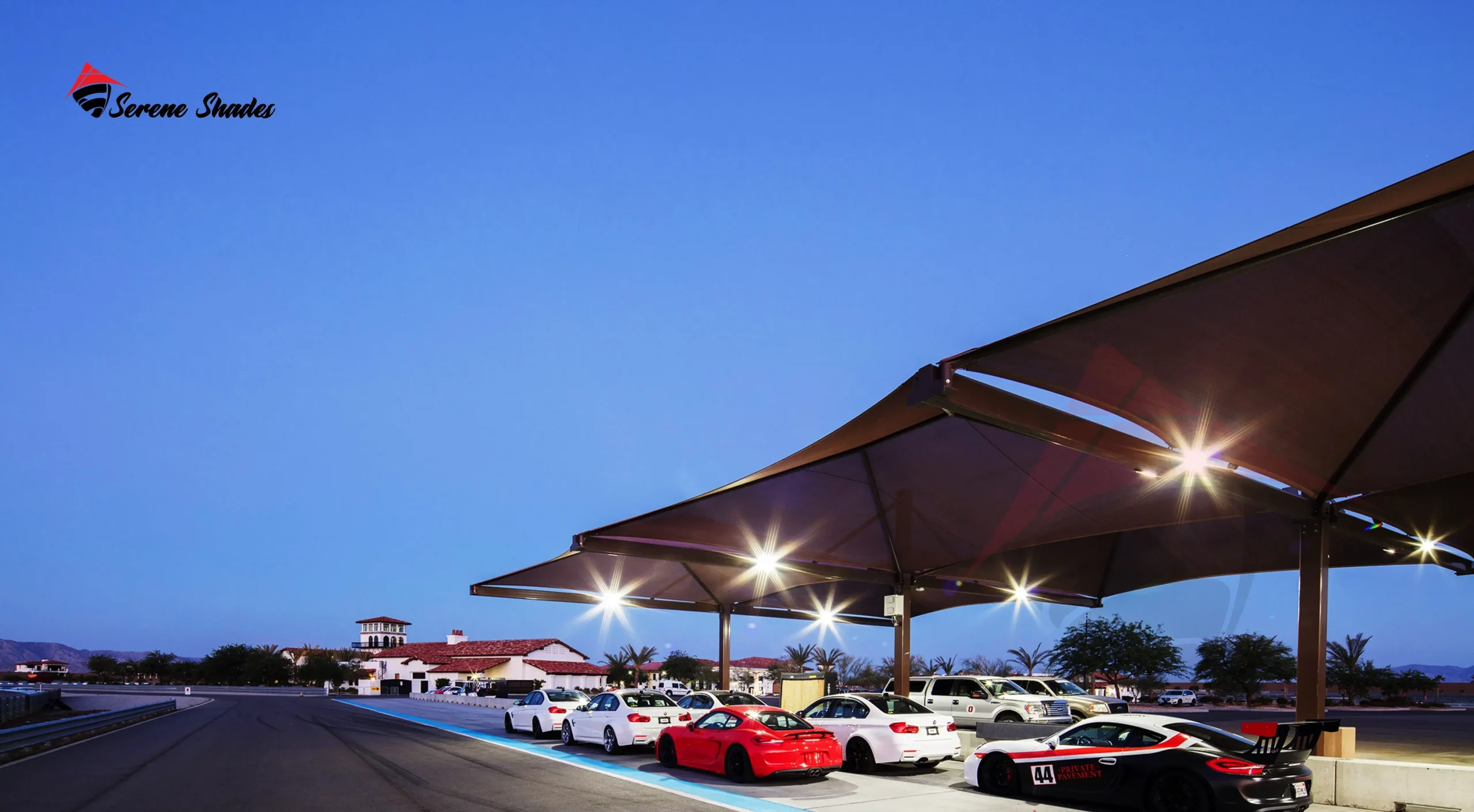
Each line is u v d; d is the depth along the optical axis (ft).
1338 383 43.29
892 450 66.59
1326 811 40.93
